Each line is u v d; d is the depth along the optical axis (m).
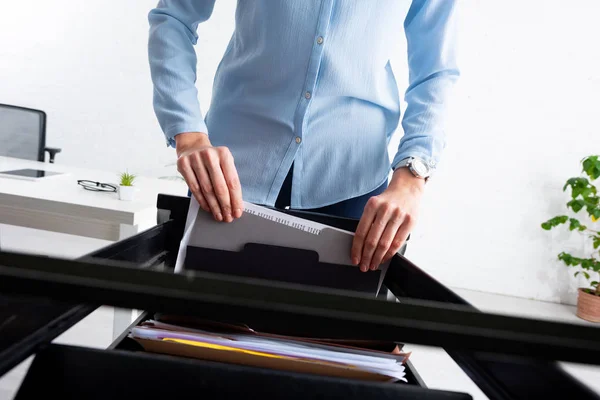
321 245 0.64
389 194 0.72
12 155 3.04
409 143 0.82
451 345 0.24
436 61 0.90
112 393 0.37
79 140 3.82
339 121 0.91
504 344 0.24
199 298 0.24
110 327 2.09
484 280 4.01
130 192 1.53
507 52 3.79
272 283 0.25
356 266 0.64
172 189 2.06
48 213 1.37
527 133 3.85
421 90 0.90
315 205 0.95
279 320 0.24
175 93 0.79
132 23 3.68
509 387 0.34
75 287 0.24
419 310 0.24
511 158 3.88
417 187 0.77
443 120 0.86
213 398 0.37
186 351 0.44
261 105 0.91
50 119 3.80
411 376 0.51
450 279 4.01
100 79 3.75
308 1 0.84
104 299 0.24
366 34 0.87
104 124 3.80
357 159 0.94
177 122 0.77
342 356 0.44
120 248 0.50
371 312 0.24
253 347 0.44
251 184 0.93
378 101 0.93
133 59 3.72
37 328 0.35
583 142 3.85
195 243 0.64
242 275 0.64
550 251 3.97
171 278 0.24
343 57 0.87
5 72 3.75
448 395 0.37
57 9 3.68
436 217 3.95
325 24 0.84
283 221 0.64
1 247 0.25
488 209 3.93
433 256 3.99
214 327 0.49
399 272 0.63
